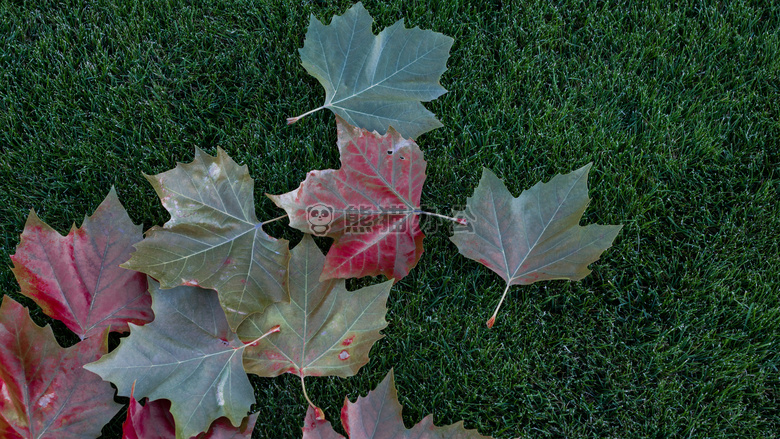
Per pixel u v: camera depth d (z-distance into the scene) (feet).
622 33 4.53
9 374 3.70
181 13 4.45
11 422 3.68
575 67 4.48
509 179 4.32
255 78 4.41
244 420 3.81
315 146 4.34
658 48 4.50
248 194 3.88
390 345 4.12
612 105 4.43
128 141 4.32
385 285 3.88
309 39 4.13
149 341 3.76
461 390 4.10
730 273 4.23
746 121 4.44
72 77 4.37
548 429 4.08
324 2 4.49
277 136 4.33
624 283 4.25
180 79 4.39
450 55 4.45
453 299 4.17
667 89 4.48
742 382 4.12
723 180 4.36
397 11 4.48
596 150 4.36
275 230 4.22
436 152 4.34
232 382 3.80
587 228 3.91
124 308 3.90
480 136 4.36
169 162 4.31
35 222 3.83
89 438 3.74
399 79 4.15
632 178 4.36
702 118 4.43
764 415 4.12
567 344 4.17
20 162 4.28
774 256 4.26
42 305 3.83
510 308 4.18
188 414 3.74
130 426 3.69
